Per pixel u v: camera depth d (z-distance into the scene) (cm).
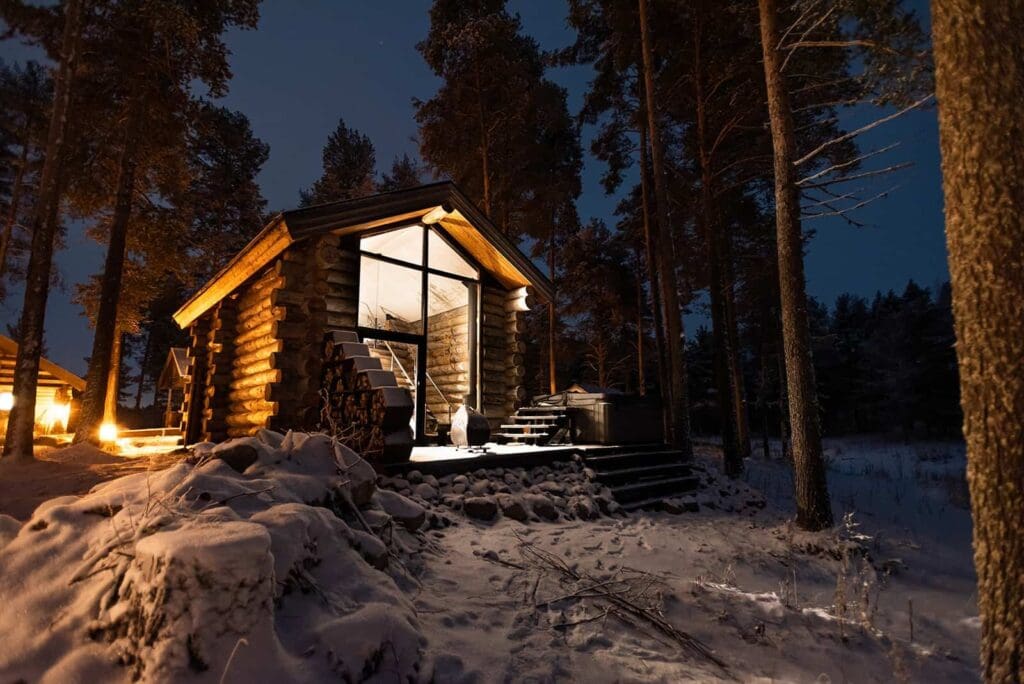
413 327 1409
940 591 547
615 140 1712
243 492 340
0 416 1411
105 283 1125
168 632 231
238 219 2666
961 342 264
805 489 709
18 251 2069
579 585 443
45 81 1738
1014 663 232
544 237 2230
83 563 282
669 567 538
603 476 828
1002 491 241
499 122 1727
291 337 809
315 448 445
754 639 392
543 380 2869
